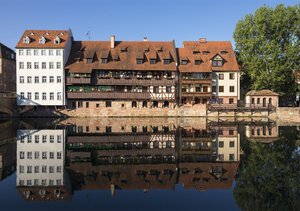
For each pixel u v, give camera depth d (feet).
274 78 135.33
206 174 37.99
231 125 107.65
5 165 42.39
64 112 136.56
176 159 46.78
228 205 27.50
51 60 134.31
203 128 95.09
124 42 153.89
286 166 41.86
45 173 38.06
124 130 87.10
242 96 166.40
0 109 124.67
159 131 85.15
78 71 130.93
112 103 139.33
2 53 150.10
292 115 134.82
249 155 50.11
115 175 37.14
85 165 42.29
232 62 148.66
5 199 29.19
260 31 138.72
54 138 69.41
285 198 29.04
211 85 140.05
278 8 138.10
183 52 151.74
